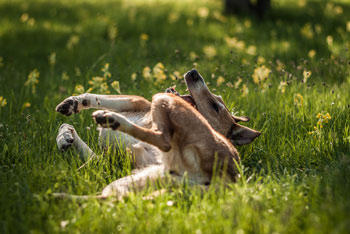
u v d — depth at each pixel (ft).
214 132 26.50
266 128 35.06
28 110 41.78
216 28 85.92
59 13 107.45
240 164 26.99
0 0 127.03
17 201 23.53
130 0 134.92
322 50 62.28
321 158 31.73
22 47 73.51
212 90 40.29
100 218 22.11
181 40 76.28
